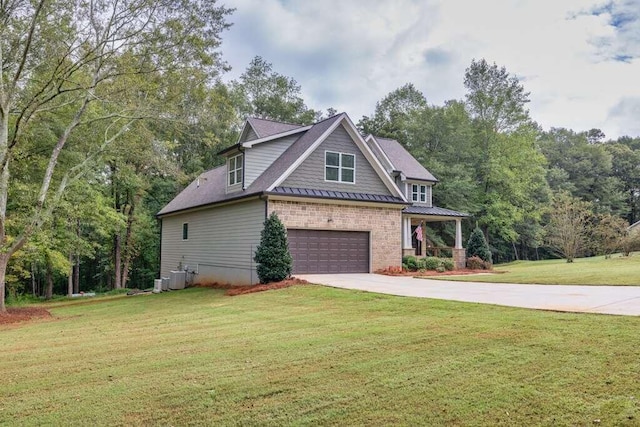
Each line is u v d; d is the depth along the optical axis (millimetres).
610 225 29906
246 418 4141
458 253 25375
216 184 23312
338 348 6379
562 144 53750
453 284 14430
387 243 19734
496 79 37062
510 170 36094
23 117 14500
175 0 13805
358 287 13453
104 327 9961
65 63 13828
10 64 14312
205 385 5016
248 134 21641
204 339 7566
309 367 5531
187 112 15820
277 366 5633
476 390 4523
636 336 5938
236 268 18453
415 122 38531
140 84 14680
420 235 26516
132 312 12891
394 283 14758
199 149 34062
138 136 16906
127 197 29250
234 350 6574
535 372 4930
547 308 8406
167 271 25750
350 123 18969
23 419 4289
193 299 15047
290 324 8617
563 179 47906
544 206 37688
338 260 18438
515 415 3947
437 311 8969
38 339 8766
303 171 17844
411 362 5535
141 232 32156
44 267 25422
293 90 43969
